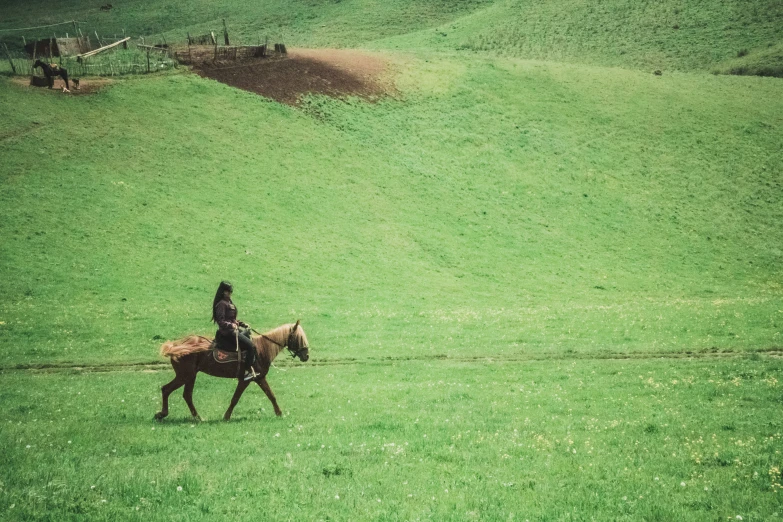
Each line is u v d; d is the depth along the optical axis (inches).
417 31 4889.3
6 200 1774.1
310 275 1742.1
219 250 1782.7
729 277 2046.0
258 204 2046.0
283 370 1000.2
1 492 412.2
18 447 533.6
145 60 2797.7
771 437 587.8
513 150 2694.4
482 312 1505.9
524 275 1927.9
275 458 513.0
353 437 590.2
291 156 2329.0
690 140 2886.3
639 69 3909.9
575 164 2667.3
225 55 2967.5
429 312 1491.1
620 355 1079.6
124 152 2110.0
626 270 2041.1
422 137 2672.2
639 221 2377.0
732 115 3090.6
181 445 556.7
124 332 1224.2
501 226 2226.9
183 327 1274.6
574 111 3026.6
